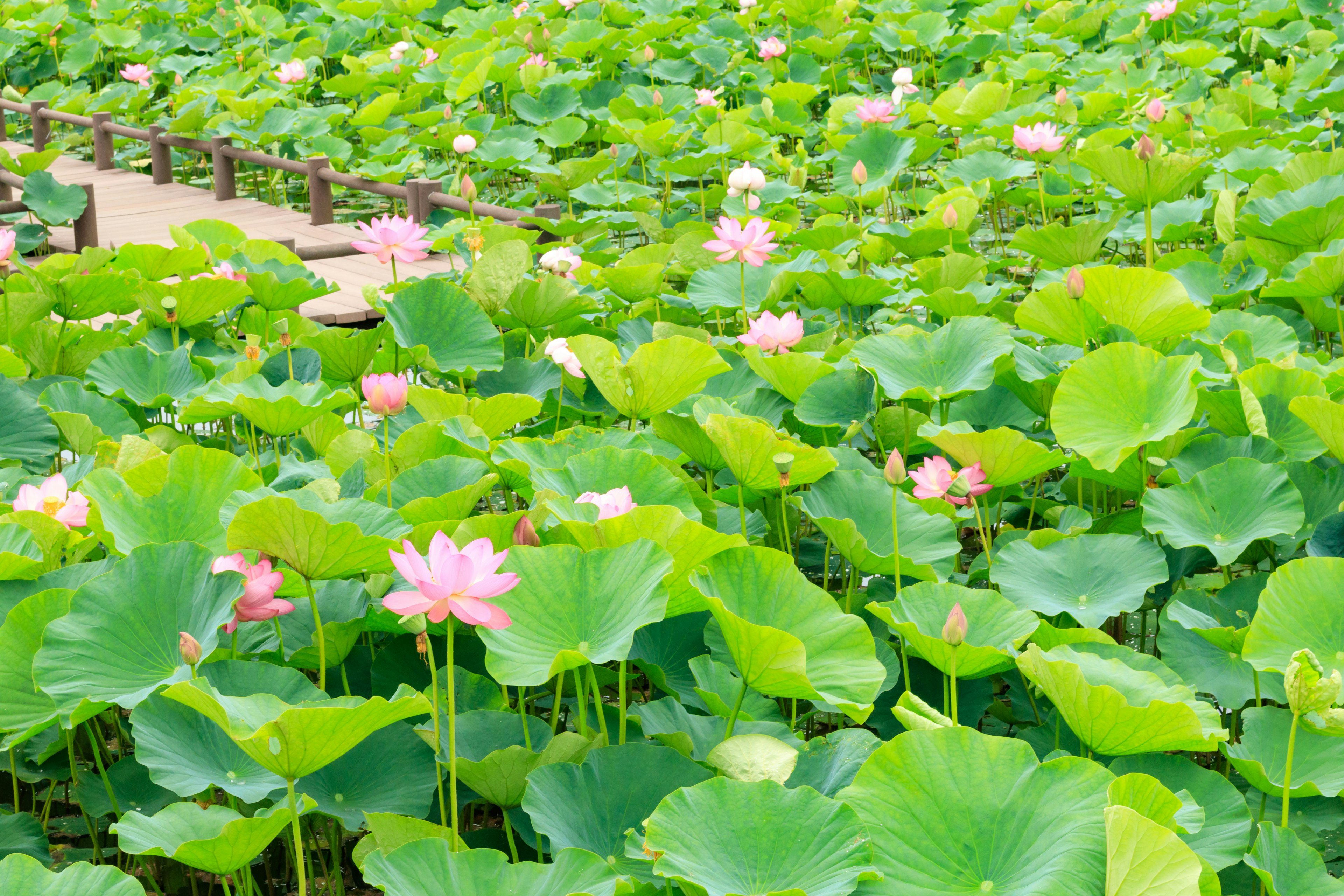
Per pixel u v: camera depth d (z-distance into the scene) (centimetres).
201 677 199
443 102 969
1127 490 314
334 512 238
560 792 200
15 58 1290
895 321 467
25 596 238
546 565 221
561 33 1066
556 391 381
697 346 305
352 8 1233
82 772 244
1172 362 298
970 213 535
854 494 296
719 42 1031
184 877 248
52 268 471
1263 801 222
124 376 385
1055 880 163
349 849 254
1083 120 768
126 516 250
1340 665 226
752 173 484
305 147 896
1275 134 649
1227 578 291
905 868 174
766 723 228
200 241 534
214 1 1341
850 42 1003
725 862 175
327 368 384
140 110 1073
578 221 609
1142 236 532
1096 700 200
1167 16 900
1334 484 286
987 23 1014
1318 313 424
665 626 256
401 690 199
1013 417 352
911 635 235
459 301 391
